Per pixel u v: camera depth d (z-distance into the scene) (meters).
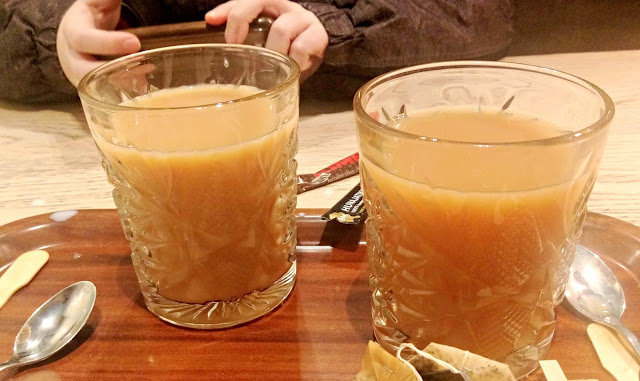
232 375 0.44
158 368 0.45
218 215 0.46
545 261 0.38
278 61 0.51
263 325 0.49
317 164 0.76
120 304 0.53
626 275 0.51
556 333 0.46
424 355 0.37
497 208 0.35
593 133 0.34
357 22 0.99
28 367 0.45
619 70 1.02
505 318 0.40
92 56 0.96
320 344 0.47
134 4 1.14
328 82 1.03
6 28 1.01
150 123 0.43
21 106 1.06
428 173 0.35
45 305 0.50
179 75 0.56
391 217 0.40
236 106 0.43
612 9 1.29
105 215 0.64
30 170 0.79
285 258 0.51
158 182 0.44
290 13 0.99
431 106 0.48
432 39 1.01
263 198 0.47
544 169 0.34
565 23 1.27
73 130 0.93
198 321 0.49
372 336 0.47
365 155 0.40
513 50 1.19
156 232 0.47
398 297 0.42
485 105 0.48
